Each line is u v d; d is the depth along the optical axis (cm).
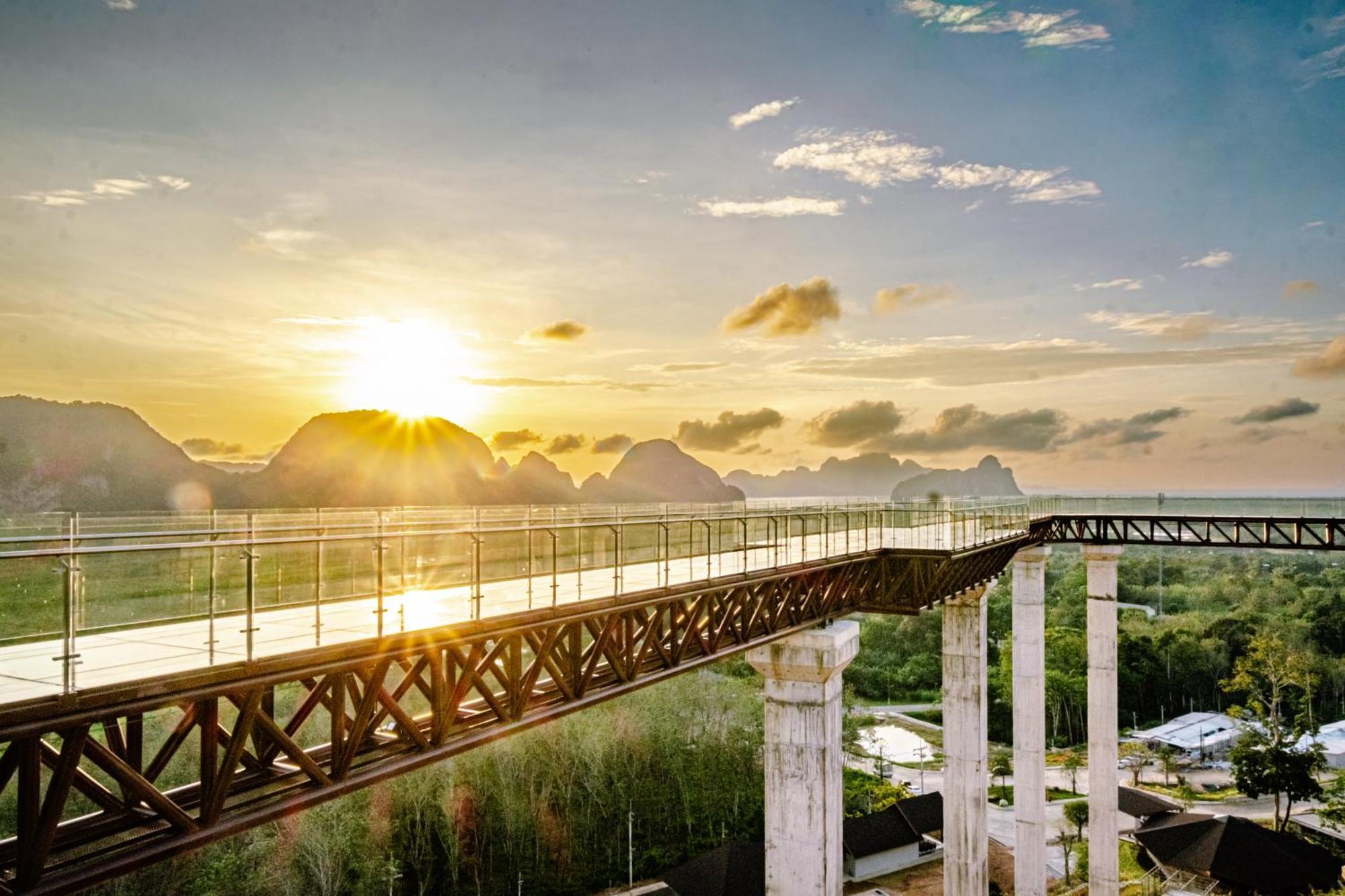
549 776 6562
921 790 7862
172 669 1155
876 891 6119
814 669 2847
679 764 6994
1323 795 6775
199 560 1841
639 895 5809
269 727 1255
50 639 1417
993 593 13950
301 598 2030
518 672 1689
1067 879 5938
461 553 2236
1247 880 5431
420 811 5984
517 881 6066
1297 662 8394
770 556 2967
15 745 990
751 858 5878
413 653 1459
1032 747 4625
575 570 2589
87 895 4394
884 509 3869
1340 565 17675
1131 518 5181
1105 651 4969
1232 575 15588
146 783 1100
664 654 2142
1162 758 8369
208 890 4672
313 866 5153
